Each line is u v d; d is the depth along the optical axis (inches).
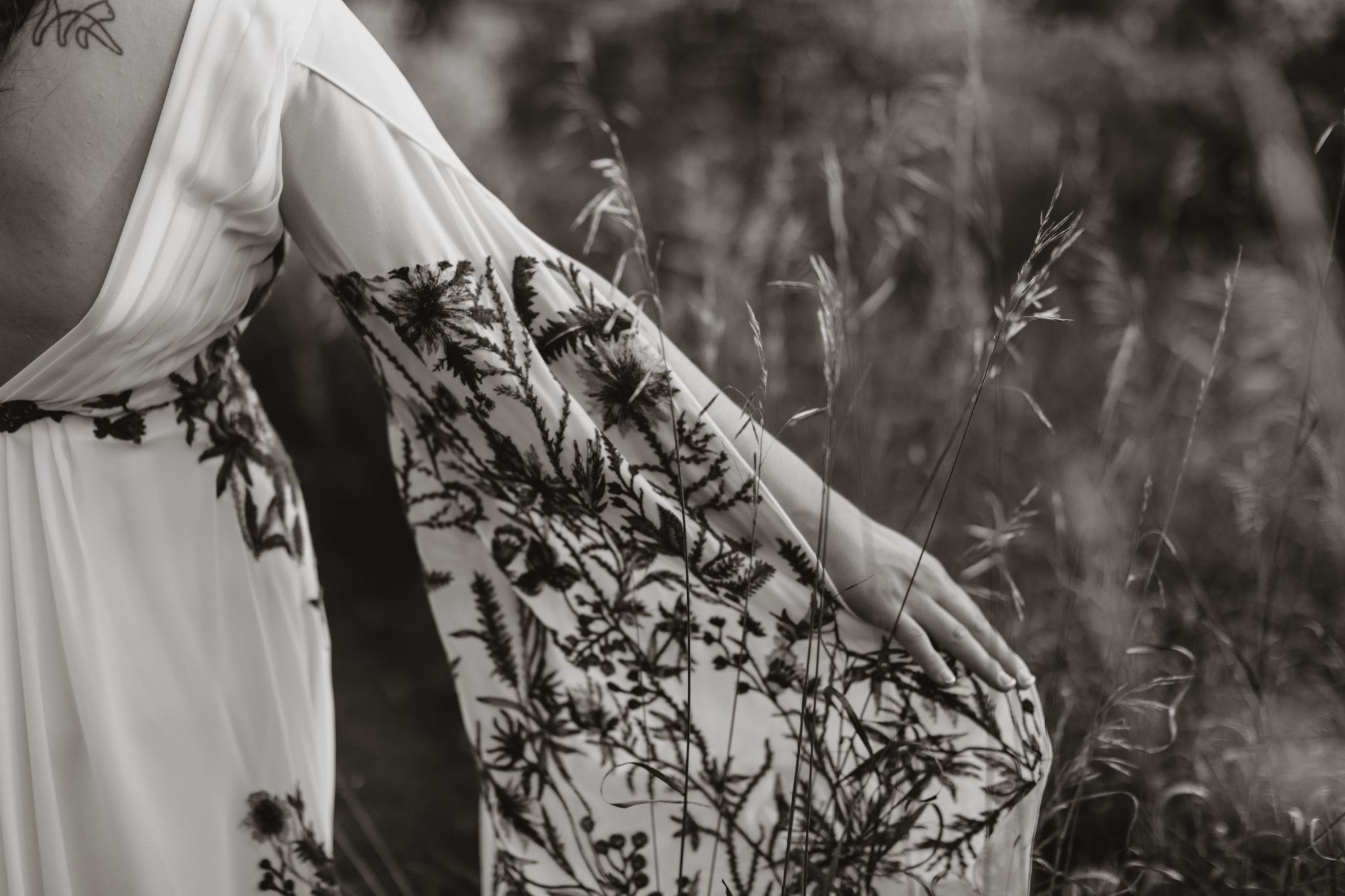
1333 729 68.4
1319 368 88.2
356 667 106.7
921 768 48.2
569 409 42.9
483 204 42.8
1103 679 61.1
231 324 45.7
